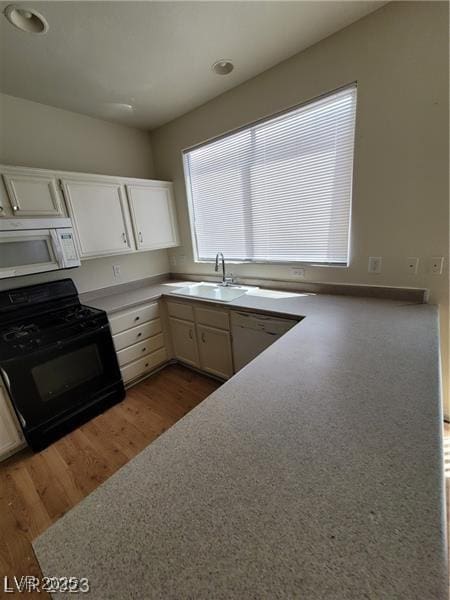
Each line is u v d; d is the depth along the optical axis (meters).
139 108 2.46
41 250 2.03
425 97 1.52
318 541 0.48
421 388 0.92
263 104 2.11
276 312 1.86
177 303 2.62
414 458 0.65
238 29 1.60
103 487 0.63
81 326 2.07
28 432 1.84
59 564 0.49
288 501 0.56
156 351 2.75
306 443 0.72
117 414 2.25
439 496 0.55
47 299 2.29
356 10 1.52
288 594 0.41
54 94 2.12
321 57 1.78
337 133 1.88
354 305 1.84
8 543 1.35
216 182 2.68
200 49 1.74
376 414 0.81
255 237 2.54
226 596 0.42
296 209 2.21
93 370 2.20
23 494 1.61
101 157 2.68
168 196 2.99
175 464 0.68
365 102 1.69
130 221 2.67
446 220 1.61
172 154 2.91
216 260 2.69
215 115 2.43
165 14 1.44
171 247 3.29
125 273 2.98
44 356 1.87
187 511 0.56
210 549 0.49
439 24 1.41
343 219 2.00
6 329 2.01
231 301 2.19
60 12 1.36
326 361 1.14
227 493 0.59
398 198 1.72
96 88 2.08
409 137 1.61
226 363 2.40
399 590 0.41
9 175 1.88
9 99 2.10
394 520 0.51
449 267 1.66
